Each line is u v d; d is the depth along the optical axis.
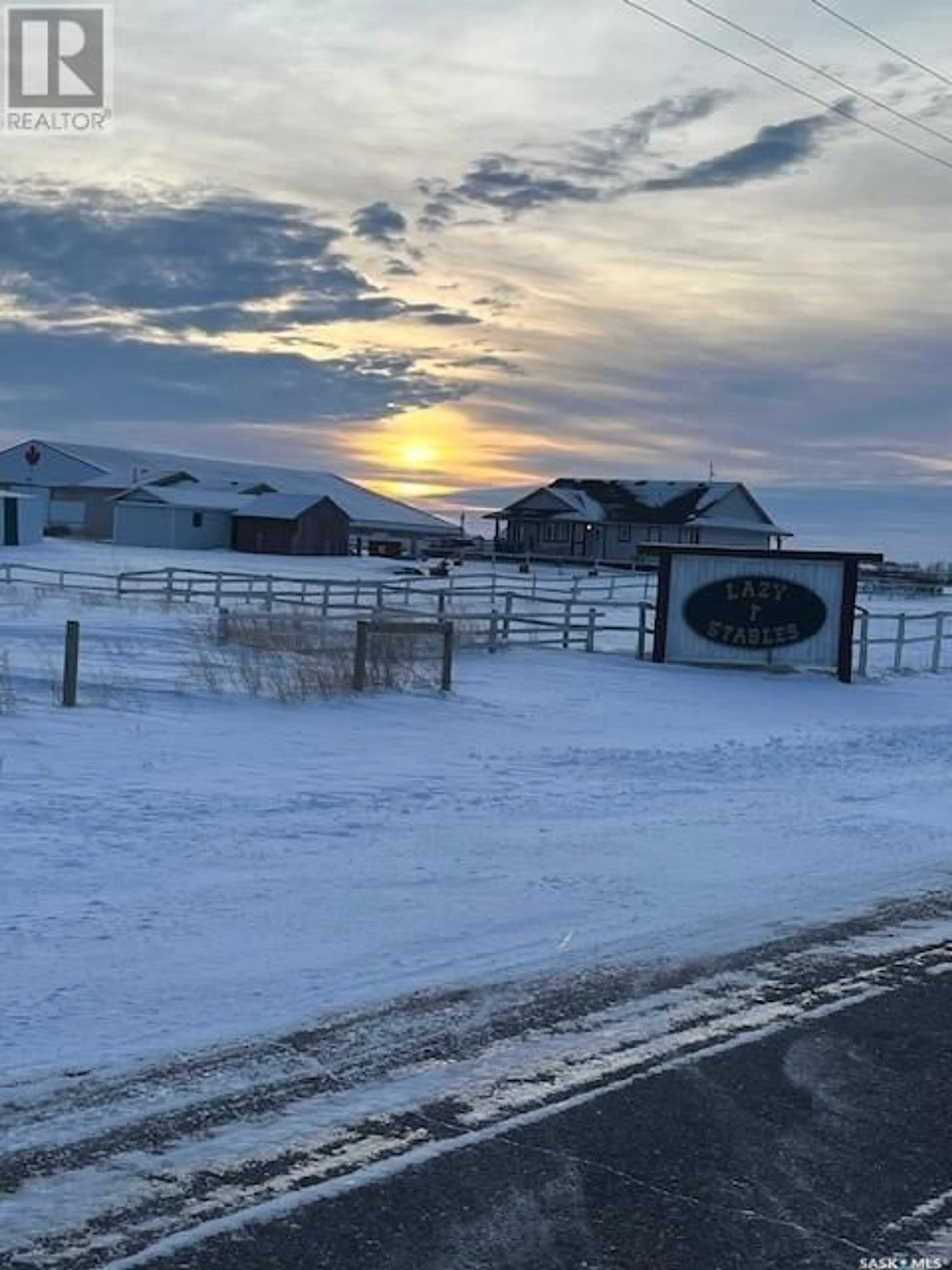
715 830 11.04
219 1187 4.48
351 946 7.20
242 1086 5.30
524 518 96.06
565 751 15.15
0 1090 5.15
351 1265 4.04
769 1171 4.81
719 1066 5.80
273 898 8.05
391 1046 5.82
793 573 26.06
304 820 10.41
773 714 20.62
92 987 6.32
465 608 42.28
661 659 26.28
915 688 25.59
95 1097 5.12
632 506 96.00
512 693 20.14
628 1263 4.12
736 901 8.64
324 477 115.75
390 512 107.19
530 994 6.59
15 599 36.59
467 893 8.45
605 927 7.85
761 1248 4.24
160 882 8.28
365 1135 4.93
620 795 12.50
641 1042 6.04
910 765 15.56
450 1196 4.50
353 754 13.94
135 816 10.12
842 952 7.63
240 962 6.82
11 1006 6.02
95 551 75.50
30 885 8.02
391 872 8.89
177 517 85.00
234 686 17.92
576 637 33.34
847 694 23.88
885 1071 5.84
